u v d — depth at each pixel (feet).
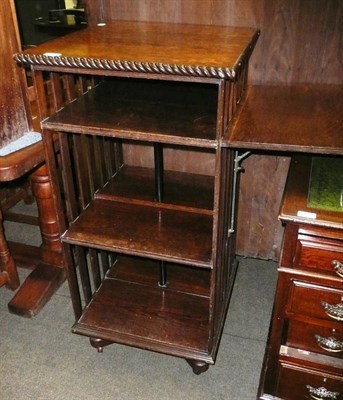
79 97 4.18
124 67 3.17
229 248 4.93
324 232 3.22
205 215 4.58
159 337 4.68
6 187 7.18
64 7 6.88
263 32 4.44
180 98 4.11
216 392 4.54
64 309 5.57
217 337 4.67
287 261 3.45
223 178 3.58
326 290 3.45
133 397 4.50
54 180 4.03
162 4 4.59
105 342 4.88
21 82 4.45
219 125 3.18
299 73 4.58
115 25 4.57
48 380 4.66
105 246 4.15
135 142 5.47
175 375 4.73
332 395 3.98
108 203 4.83
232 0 4.37
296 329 3.81
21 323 5.37
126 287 5.35
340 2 4.10
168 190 5.02
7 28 4.13
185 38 3.95
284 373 4.05
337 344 3.73
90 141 4.66
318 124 3.56
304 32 4.34
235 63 3.07
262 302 5.61
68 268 4.57
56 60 3.30
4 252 5.56
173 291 5.26
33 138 4.58
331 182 3.75
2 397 4.48
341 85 4.53
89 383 4.64
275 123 3.58
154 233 4.32
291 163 4.11
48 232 5.76
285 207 3.35
